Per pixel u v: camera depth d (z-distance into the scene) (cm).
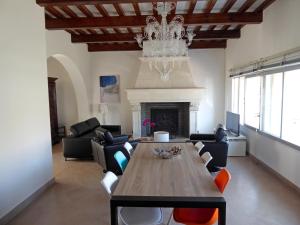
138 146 362
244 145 562
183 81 719
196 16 489
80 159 564
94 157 521
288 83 405
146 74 726
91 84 782
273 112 468
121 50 750
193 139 524
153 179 232
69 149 543
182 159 295
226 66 736
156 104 773
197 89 700
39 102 377
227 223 284
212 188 212
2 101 292
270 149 457
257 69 491
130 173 248
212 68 754
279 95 441
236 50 643
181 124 776
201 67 756
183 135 773
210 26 598
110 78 777
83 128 610
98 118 794
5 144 296
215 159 461
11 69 309
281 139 414
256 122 545
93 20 493
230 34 619
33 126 359
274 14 426
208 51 752
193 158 299
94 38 630
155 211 226
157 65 719
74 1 369
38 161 371
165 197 195
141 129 750
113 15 501
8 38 304
